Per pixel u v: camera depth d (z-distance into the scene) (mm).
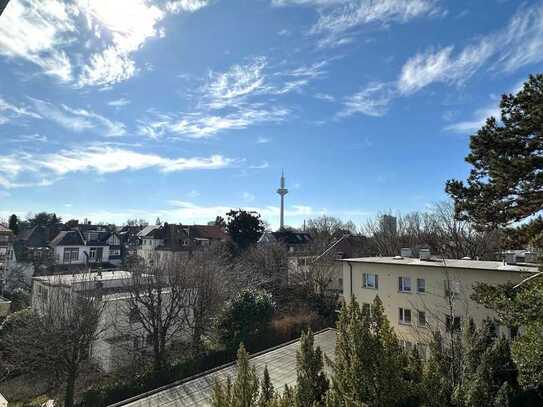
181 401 14258
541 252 10820
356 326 7395
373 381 7121
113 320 20266
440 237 39125
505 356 10148
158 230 54156
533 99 9891
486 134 10812
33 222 71938
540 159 9664
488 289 11359
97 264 50531
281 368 17078
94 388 16719
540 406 9023
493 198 10688
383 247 42688
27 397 18391
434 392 7664
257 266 36469
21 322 19719
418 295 20797
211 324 23531
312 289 33312
